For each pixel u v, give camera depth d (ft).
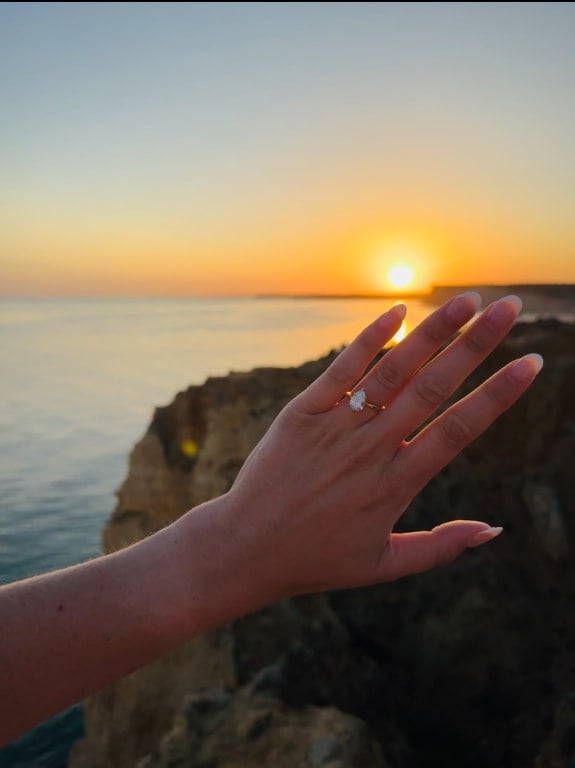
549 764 24.26
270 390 60.34
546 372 52.60
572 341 53.52
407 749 31.76
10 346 521.24
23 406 281.54
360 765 24.27
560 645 38.81
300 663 32.99
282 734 26.55
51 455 194.80
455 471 52.90
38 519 126.21
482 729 35.78
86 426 244.42
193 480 61.21
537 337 54.95
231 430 59.77
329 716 27.45
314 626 39.37
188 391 66.85
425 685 39.93
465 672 39.52
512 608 42.14
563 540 45.57
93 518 127.65
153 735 46.21
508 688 37.68
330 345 365.40
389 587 45.88
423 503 49.85
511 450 53.11
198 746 27.25
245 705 29.30
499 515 49.52
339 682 34.37
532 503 48.73
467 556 46.55
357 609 44.65
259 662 37.32
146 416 266.36
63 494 148.66
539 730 33.17
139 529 65.10
